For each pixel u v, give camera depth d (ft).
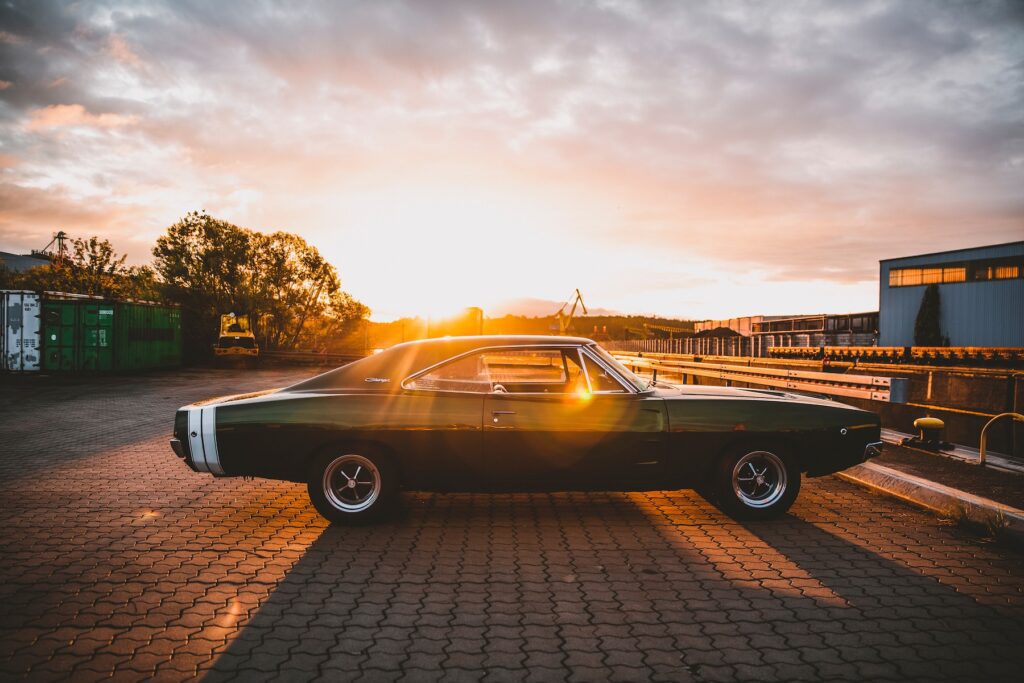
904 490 17.95
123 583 11.84
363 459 15.21
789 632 9.96
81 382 63.21
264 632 9.88
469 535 14.80
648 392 16.10
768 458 15.88
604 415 15.39
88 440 28.45
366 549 13.79
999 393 25.93
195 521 15.89
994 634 9.92
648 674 8.68
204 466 15.21
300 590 11.55
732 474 15.67
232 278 118.62
